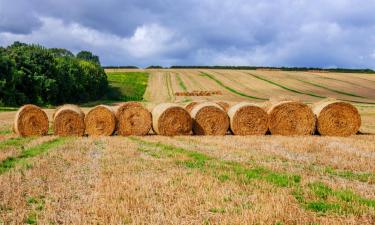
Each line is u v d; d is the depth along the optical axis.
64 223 7.32
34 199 8.75
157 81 87.12
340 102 21.14
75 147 16.28
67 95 63.72
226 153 14.70
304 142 17.48
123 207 7.93
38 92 57.41
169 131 20.75
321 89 74.44
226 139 18.84
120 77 93.31
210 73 99.75
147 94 72.12
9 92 52.78
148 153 14.79
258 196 8.78
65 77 62.84
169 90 75.38
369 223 7.25
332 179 10.70
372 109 45.56
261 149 15.62
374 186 9.97
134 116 21.30
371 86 78.06
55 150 15.34
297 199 8.73
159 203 8.37
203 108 21.08
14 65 54.00
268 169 11.81
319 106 21.42
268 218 7.38
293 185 9.87
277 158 13.71
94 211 7.87
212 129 21.12
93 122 21.00
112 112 21.05
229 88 76.56
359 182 10.44
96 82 71.69
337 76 92.12
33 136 20.47
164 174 11.05
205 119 21.06
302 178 10.64
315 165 12.64
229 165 12.34
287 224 7.18
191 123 21.03
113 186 9.63
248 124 20.98
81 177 10.79
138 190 9.35
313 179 10.50
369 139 19.33
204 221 7.33
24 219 7.51
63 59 68.56
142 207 8.11
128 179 10.37
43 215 7.73
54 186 9.82
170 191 9.21
